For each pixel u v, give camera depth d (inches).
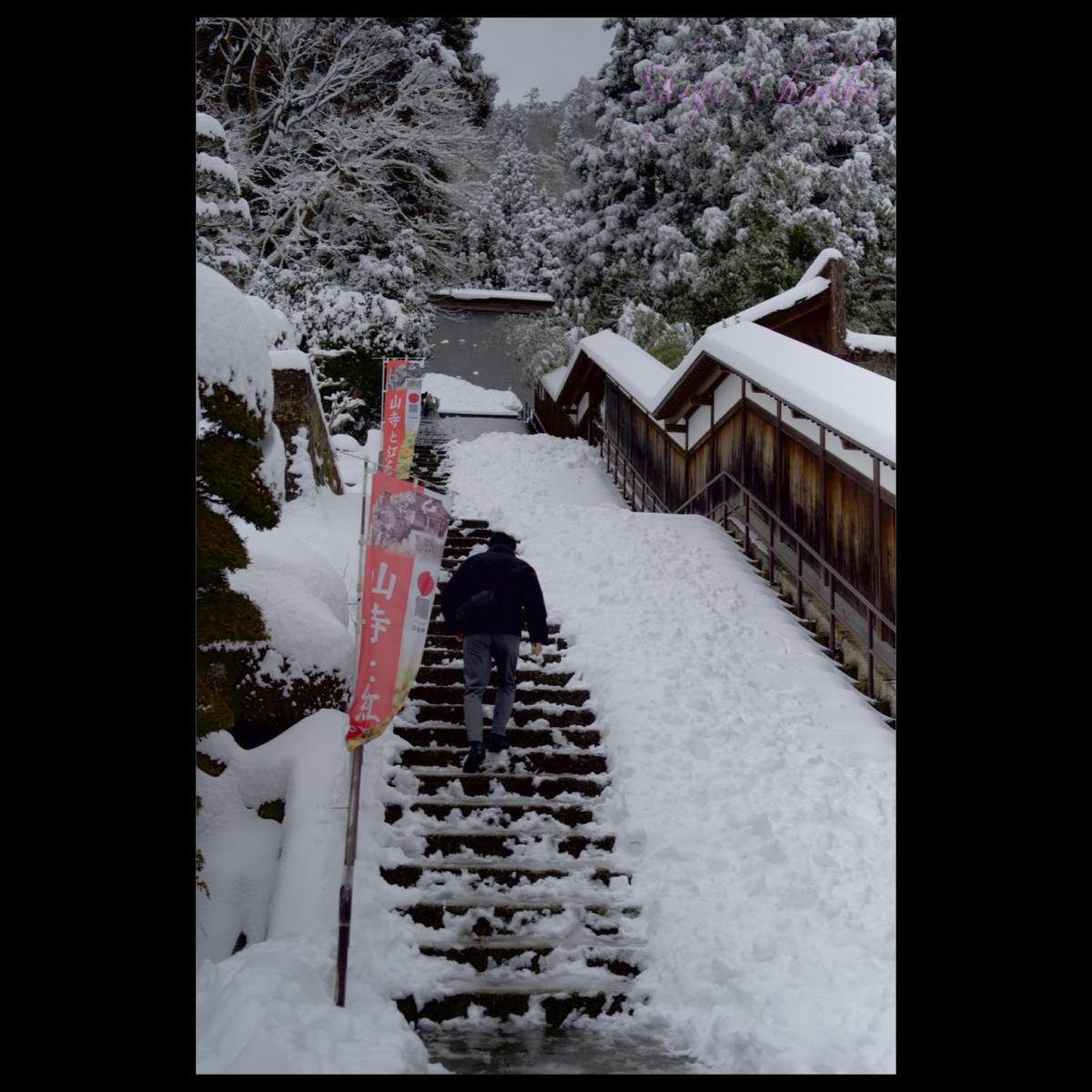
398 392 374.3
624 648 335.6
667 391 515.5
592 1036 194.9
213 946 217.6
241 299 259.8
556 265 1657.2
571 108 1967.3
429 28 981.2
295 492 375.2
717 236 901.2
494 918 223.5
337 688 257.4
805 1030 179.2
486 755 280.2
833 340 525.7
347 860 191.8
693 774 267.3
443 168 965.8
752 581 407.8
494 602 275.9
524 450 705.6
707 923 216.5
